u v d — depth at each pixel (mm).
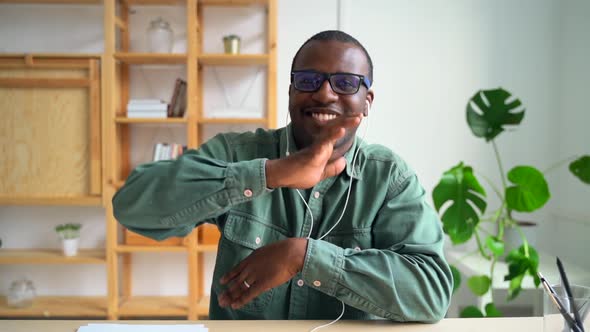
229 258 1056
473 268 2078
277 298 1021
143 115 2426
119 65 2549
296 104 958
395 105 2648
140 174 870
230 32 2648
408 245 921
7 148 2346
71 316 2414
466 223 1856
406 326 869
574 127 2455
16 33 2609
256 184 788
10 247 2646
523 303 2350
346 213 1036
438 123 2650
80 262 2387
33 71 2346
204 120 2391
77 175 2359
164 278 2684
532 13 2615
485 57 2633
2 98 2338
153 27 2449
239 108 2508
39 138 2350
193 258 2377
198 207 817
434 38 2637
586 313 715
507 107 2072
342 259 843
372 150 1094
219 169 817
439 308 867
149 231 904
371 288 839
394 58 2639
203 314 2398
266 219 1052
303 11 2637
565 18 2551
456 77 2639
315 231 1043
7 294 2500
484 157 2648
